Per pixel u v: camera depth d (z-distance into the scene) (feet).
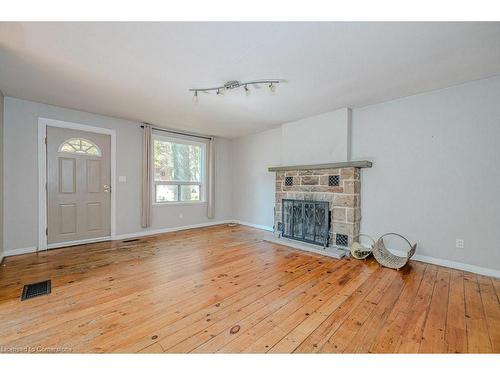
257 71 8.10
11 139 10.60
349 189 11.35
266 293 7.23
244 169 19.30
